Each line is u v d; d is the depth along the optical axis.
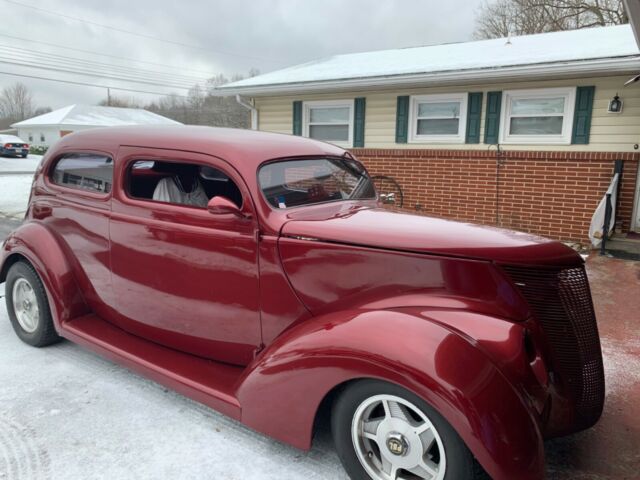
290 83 9.47
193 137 2.96
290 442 2.35
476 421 1.81
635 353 3.80
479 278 2.19
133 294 3.18
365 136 9.48
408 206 9.11
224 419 2.86
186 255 2.86
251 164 2.71
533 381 2.03
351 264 2.38
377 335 2.05
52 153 3.66
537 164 7.86
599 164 7.37
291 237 2.51
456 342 1.96
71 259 3.55
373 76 8.55
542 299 2.24
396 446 2.08
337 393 2.22
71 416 2.87
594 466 2.46
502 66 7.47
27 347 3.84
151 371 2.94
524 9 23.91
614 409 2.99
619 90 7.17
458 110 8.53
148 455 2.52
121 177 3.14
